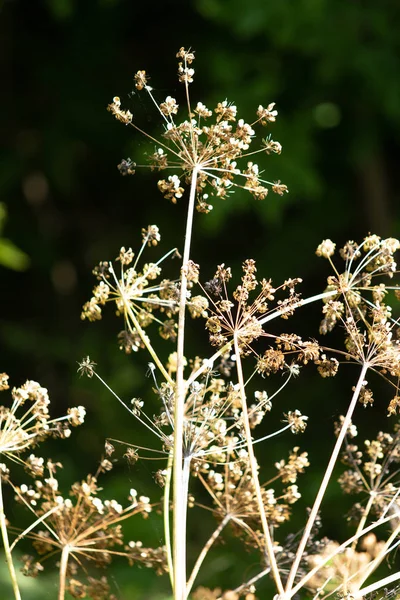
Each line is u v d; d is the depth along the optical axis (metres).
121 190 9.26
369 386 7.23
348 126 7.69
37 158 9.02
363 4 7.22
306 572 1.90
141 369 7.85
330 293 1.69
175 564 1.49
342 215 8.12
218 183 1.71
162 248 8.60
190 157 1.69
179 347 1.57
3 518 1.53
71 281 9.49
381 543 1.84
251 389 6.93
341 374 7.48
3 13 9.01
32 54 9.08
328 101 7.51
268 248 8.16
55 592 3.22
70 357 8.42
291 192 7.26
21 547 4.98
